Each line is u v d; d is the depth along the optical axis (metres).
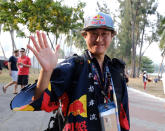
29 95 1.08
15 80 7.04
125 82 1.51
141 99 8.88
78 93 1.20
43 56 1.09
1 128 3.30
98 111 1.23
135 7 37.78
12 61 7.06
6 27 13.91
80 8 13.52
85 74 1.25
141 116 5.21
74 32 14.50
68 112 1.20
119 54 44.34
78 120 1.17
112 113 1.27
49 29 13.29
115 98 1.35
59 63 1.22
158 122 4.68
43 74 1.08
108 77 1.38
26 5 12.27
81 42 30.39
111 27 1.36
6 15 12.74
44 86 1.07
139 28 41.34
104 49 1.38
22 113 4.33
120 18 40.66
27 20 12.62
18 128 3.35
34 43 1.08
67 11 12.84
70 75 1.19
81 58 1.28
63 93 1.21
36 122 3.75
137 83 23.34
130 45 43.19
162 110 6.18
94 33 1.36
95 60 1.32
